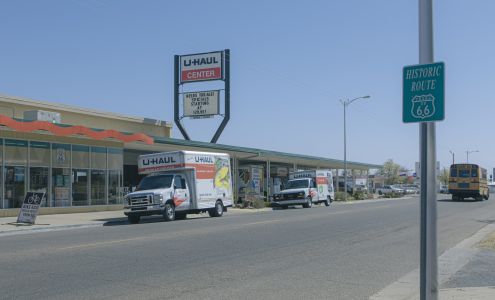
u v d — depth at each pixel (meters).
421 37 5.93
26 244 15.51
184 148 39.91
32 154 28.67
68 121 34.78
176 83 47.62
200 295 8.73
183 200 26.84
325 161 60.53
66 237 17.62
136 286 9.37
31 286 9.30
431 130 5.80
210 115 46.38
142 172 27.81
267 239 16.61
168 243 15.41
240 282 9.85
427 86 5.70
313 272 11.00
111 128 38.22
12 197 27.53
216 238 16.77
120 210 33.72
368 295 8.91
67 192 30.61
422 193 5.83
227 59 46.41
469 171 52.47
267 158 51.94
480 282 9.99
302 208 39.66
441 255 13.74
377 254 13.66
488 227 22.03
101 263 11.78
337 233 18.69
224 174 30.41
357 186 101.69
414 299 8.63
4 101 30.53
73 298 8.42
